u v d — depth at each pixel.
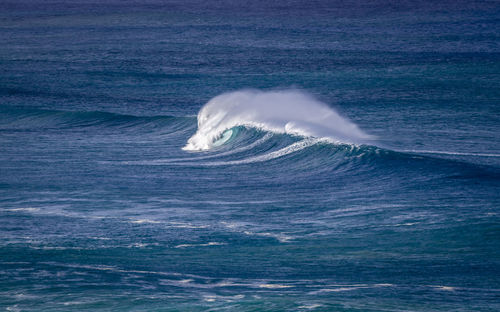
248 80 189.25
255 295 34.34
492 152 92.56
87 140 108.50
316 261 43.44
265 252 46.00
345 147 83.06
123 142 106.88
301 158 83.69
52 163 86.31
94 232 51.22
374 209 58.25
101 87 176.25
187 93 168.38
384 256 44.47
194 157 92.38
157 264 42.25
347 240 49.03
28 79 188.00
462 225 50.91
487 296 34.59
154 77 193.12
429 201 59.94
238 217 57.16
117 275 38.97
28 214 57.53
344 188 68.56
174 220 55.81
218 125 103.62
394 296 34.41
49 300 33.47
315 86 176.38
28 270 39.72
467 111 132.38
